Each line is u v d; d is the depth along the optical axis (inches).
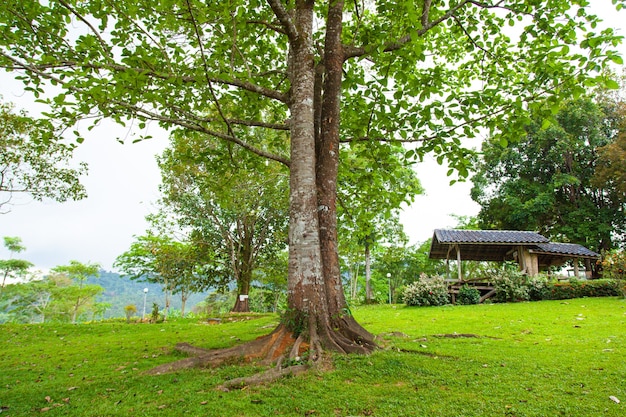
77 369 199.3
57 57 201.2
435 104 207.8
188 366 173.5
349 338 190.5
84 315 1556.3
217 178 328.2
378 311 499.8
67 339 350.0
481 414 110.3
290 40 220.4
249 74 215.8
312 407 118.2
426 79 207.3
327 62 232.7
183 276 768.3
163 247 732.0
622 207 956.6
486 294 577.3
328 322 186.2
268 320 414.6
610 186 932.6
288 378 146.2
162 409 121.3
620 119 961.5
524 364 163.6
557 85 197.3
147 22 231.3
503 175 1072.2
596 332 250.2
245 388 138.1
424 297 561.3
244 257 782.5
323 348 174.2
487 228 1090.1
